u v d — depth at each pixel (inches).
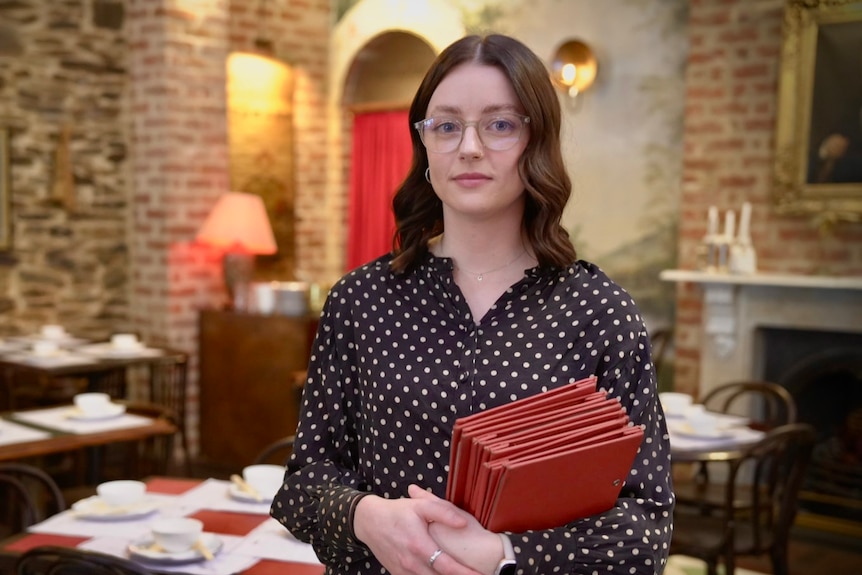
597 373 46.1
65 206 226.8
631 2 211.8
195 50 227.8
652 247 211.2
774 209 186.2
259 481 98.7
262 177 253.6
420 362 47.1
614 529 42.1
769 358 189.5
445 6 242.2
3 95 217.6
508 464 38.3
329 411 50.7
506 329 47.0
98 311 233.3
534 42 227.8
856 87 176.4
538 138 46.5
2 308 219.3
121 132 234.1
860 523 178.7
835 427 186.4
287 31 260.2
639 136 211.9
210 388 226.5
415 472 46.4
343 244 271.0
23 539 85.0
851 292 175.8
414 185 51.5
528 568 40.4
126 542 84.5
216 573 76.9
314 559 80.7
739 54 191.0
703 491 145.7
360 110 262.7
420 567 41.1
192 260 229.5
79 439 121.6
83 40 227.6
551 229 47.9
